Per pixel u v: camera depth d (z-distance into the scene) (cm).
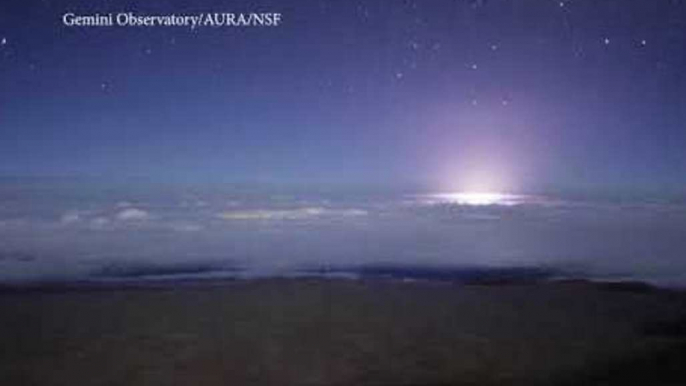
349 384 496
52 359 531
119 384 484
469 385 494
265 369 524
